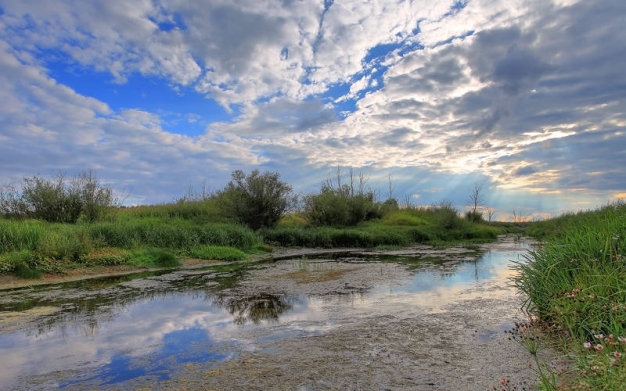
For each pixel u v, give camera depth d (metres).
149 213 21.84
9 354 4.60
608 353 2.99
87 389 3.63
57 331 5.50
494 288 8.27
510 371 3.79
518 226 43.56
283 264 13.08
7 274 9.76
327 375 3.81
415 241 23.42
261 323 5.80
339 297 7.57
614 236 5.17
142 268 11.95
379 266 12.27
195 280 9.85
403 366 4.02
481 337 4.93
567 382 3.16
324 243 20.09
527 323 5.34
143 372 4.00
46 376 3.95
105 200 18.45
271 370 3.96
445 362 4.10
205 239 16.22
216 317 6.18
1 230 11.30
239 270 11.66
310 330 5.39
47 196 17.19
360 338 4.96
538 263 5.91
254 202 21.17
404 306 6.70
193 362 4.25
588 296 4.24
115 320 6.04
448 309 6.43
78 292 8.33
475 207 37.03
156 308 6.82
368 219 30.08
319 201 26.06
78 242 11.98
